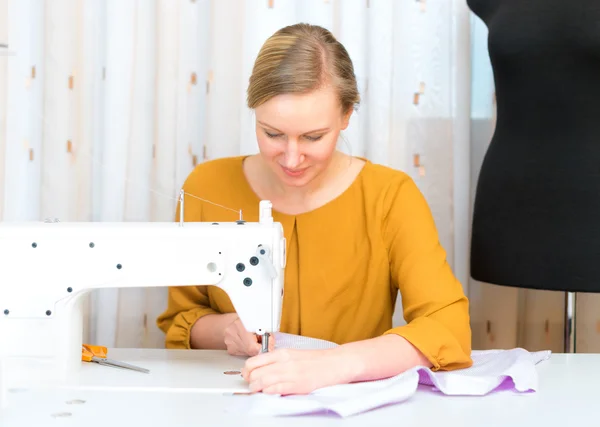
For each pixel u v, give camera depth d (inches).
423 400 42.5
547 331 88.4
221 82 85.7
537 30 68.9
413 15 85.4
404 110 86.1
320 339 61.4
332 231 64.3
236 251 47.6
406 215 63.0
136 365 50.6
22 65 85.0
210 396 42.7
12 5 84.9
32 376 47.0
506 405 41.5
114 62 84.0
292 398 42.1
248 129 84.0
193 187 67.8
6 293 47.1
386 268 63.6
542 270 69.6
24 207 85.6
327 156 54.7
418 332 49.9
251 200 66.1
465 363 50.8
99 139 86.7
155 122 86.6
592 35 66.4
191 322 62.6
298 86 50.9
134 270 47.5
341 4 84.1
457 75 85.4
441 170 86.5
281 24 83.4
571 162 68.6
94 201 87.7
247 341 52.9
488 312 87.8
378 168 66.4
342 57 55.5
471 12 86.6
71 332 47.4
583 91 68.1
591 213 68.0
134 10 84.2
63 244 47.4
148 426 36.9
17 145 85.4
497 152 73.5
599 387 45.8
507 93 72.4
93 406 40.5
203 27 86.5
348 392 42.9
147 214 86.1
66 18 85.8
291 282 63.9
